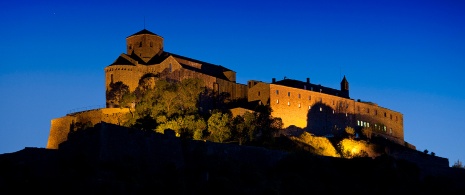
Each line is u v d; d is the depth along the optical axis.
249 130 155.88
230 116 162.75
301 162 138.38
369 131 194.25
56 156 117.50
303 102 185.50
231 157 132.62
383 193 134.75
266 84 181.00
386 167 142.62
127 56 178.75
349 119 196.25
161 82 164.25
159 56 185.00
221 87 184.00
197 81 169.12
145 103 158.00
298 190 128.00
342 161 145.12
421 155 175.88
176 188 114.75
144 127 147.25
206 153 129.50
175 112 157.00
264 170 135.38
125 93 168.38
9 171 112.06
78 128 164.25
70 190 108.50
